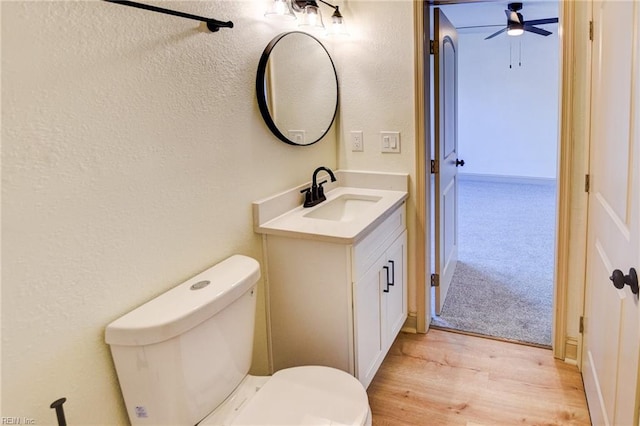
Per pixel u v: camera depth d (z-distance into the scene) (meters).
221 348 1.45
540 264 3.73
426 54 2.44
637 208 1.18
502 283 3.38
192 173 1.58
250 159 1.89
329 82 2.49
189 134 1.55
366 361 2.01
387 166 2.60
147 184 1.39
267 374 2.09
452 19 5.73
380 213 2.11
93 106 1.21
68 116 1.14
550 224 4.88
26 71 1.04
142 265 1.39
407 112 2.49
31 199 1.07
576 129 2.13
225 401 1.49
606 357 1.63
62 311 1.16
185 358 1.32
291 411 1.40
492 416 1.99
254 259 1.82
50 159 1.11
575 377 2.24
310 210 2.20
